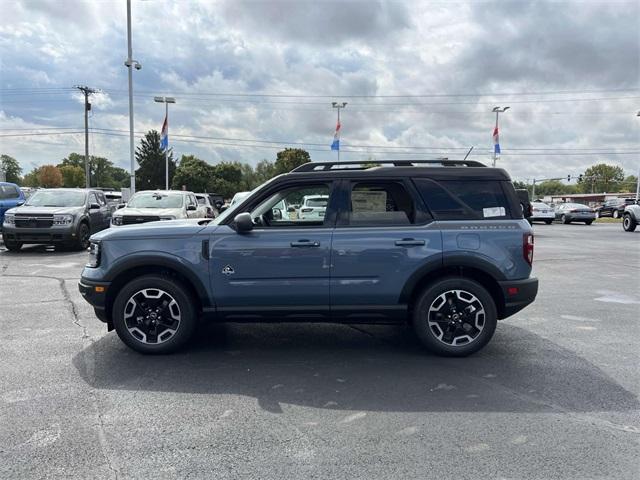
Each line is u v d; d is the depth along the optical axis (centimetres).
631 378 433
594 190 14950
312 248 470
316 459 297
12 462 291
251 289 475
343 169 496
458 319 484
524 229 478
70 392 396
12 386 407
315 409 368
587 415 359
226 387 409
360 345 528
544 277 988
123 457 298
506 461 295
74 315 645
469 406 374
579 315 668
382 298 478
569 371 450
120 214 1341
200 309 495
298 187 489
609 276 1002
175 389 404
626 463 294
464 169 489
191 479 275
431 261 472
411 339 551
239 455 301
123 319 482
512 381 425
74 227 1348
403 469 286
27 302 722
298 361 476
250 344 530
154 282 478
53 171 11388
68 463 291
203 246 473
